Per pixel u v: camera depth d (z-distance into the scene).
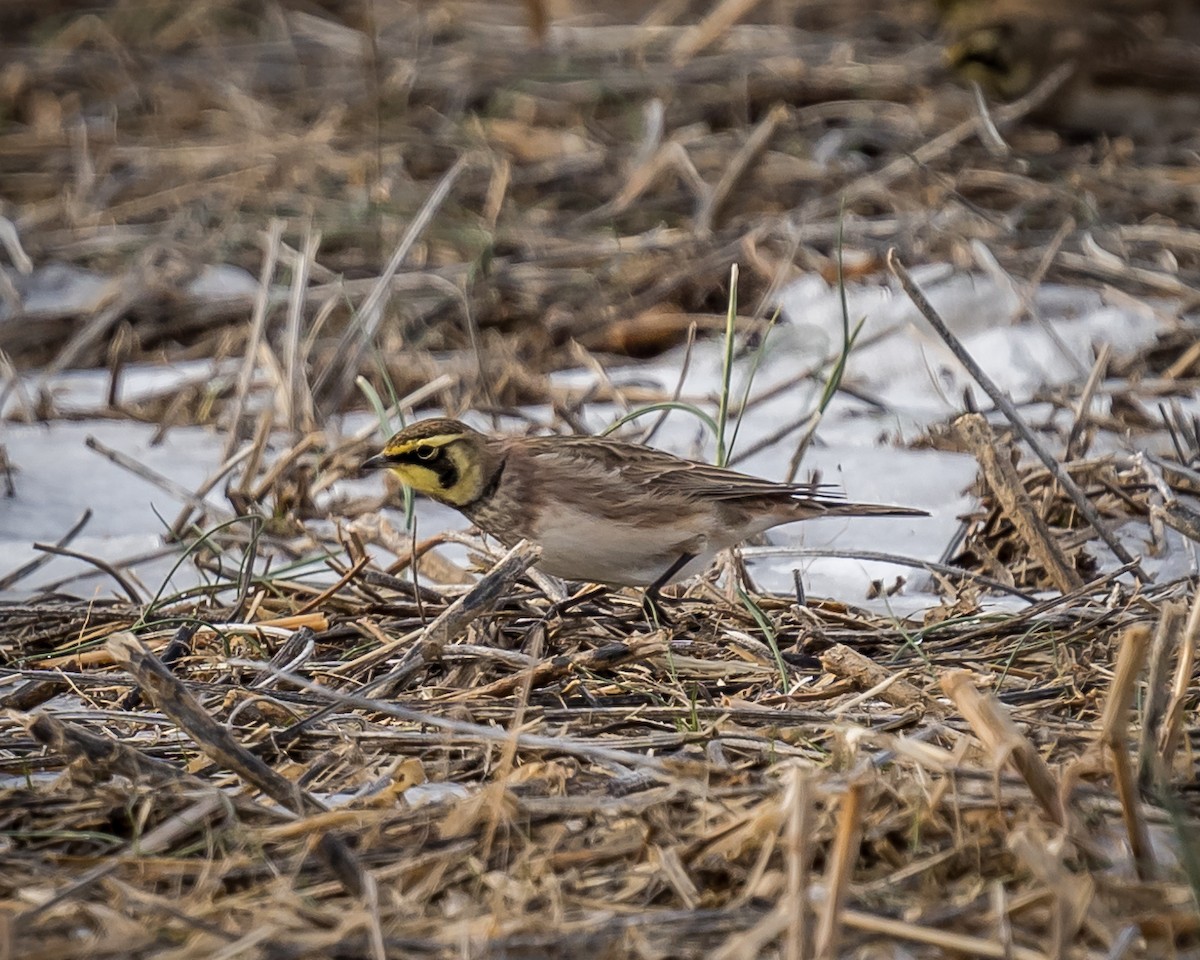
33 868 6.76
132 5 27.12
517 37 24.55
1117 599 9.91
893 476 13.05
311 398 14.10
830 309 16.66
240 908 6.34
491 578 8.95
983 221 18.06
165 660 9.44
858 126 20.84
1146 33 21.31
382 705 8.02
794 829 5.88
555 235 19.02
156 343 17.48
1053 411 13.90
